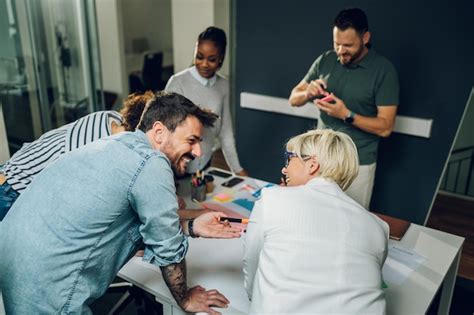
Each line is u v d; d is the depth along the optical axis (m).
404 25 2.95
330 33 3.22
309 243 1.15
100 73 3.73
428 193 3.18
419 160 3.15
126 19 4.47
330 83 2.60
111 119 1.72
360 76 2.49
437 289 1.52
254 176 3.99
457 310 2.41
